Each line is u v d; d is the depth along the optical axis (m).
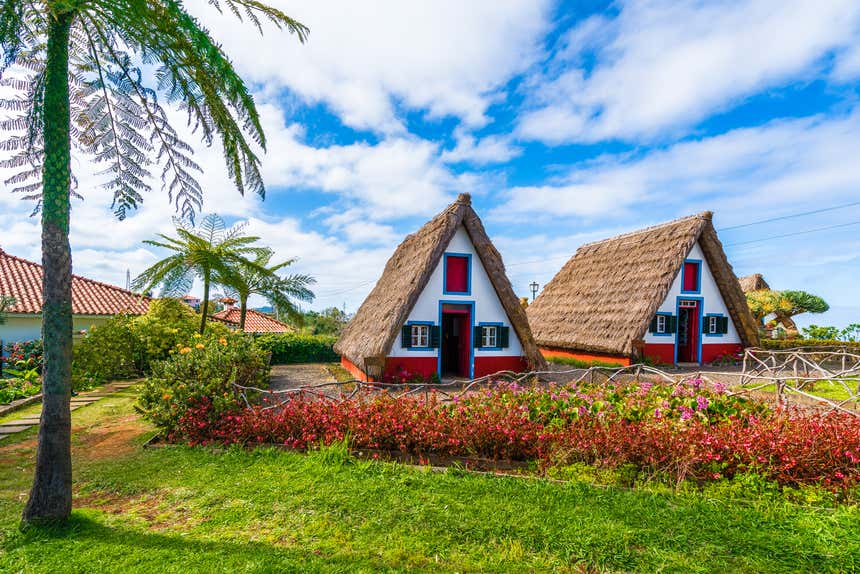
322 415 6.06
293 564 3.23
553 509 4.06
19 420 7.93
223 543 3.54
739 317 16.22
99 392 10.72
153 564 3.21
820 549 3.42
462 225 12.72
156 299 14.69
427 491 4.44
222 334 14.70
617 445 5.01
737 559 3.35
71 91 3.88
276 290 17.08
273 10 3.60
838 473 4.44
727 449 4.77
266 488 4.57
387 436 5.72
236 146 4.12
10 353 13.43
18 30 3.27
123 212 4.28
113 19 3.32
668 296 15.65
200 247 13.47
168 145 4.25
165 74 3.77
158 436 6.48
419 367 12.10
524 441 5.44
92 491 4.66
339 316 32.38
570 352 17.41
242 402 6.86
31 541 3.47
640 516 3.93
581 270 19.83
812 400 8.46
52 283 3.63
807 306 20.91
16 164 3.82
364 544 3.54
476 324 12.65
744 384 9.98
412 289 11.51
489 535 3.66
